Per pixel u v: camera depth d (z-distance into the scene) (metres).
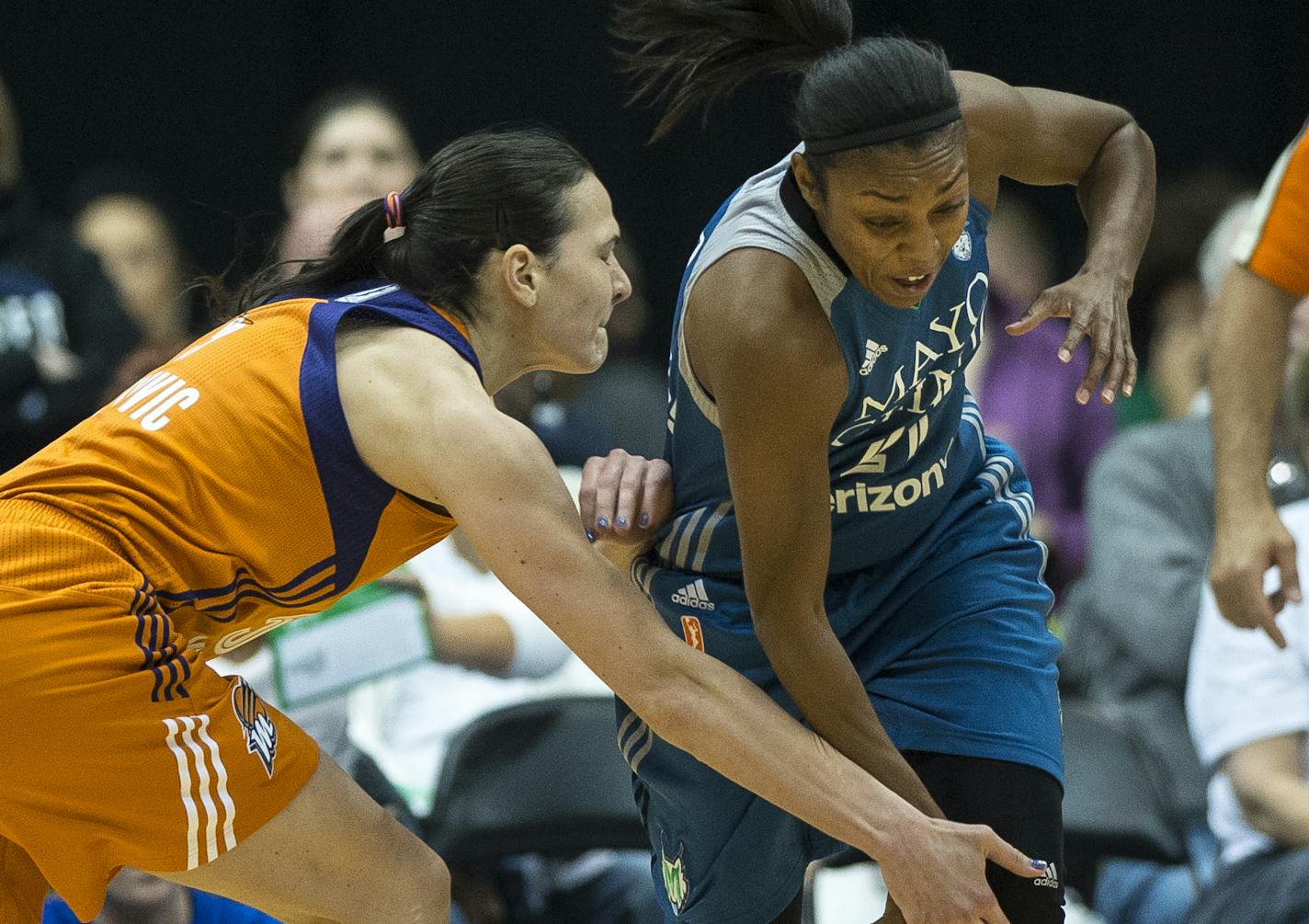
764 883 8.65
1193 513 13.52
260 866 8.04
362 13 21.88
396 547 8.05
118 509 7.75
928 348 7.59
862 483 7.97
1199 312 16.55
